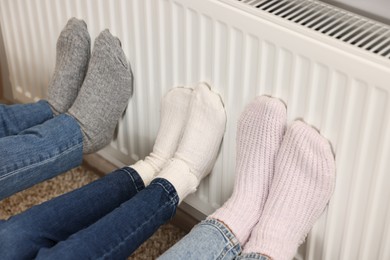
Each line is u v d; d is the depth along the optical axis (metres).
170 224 1.63
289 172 1.26
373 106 1.08
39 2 1.57
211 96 1.33
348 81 1.09
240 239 1.27
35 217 1.22
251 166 1.31
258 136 1.28
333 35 1.12
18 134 1.39
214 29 1.24
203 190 1.49
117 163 1.70
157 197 1.27
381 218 1.18
